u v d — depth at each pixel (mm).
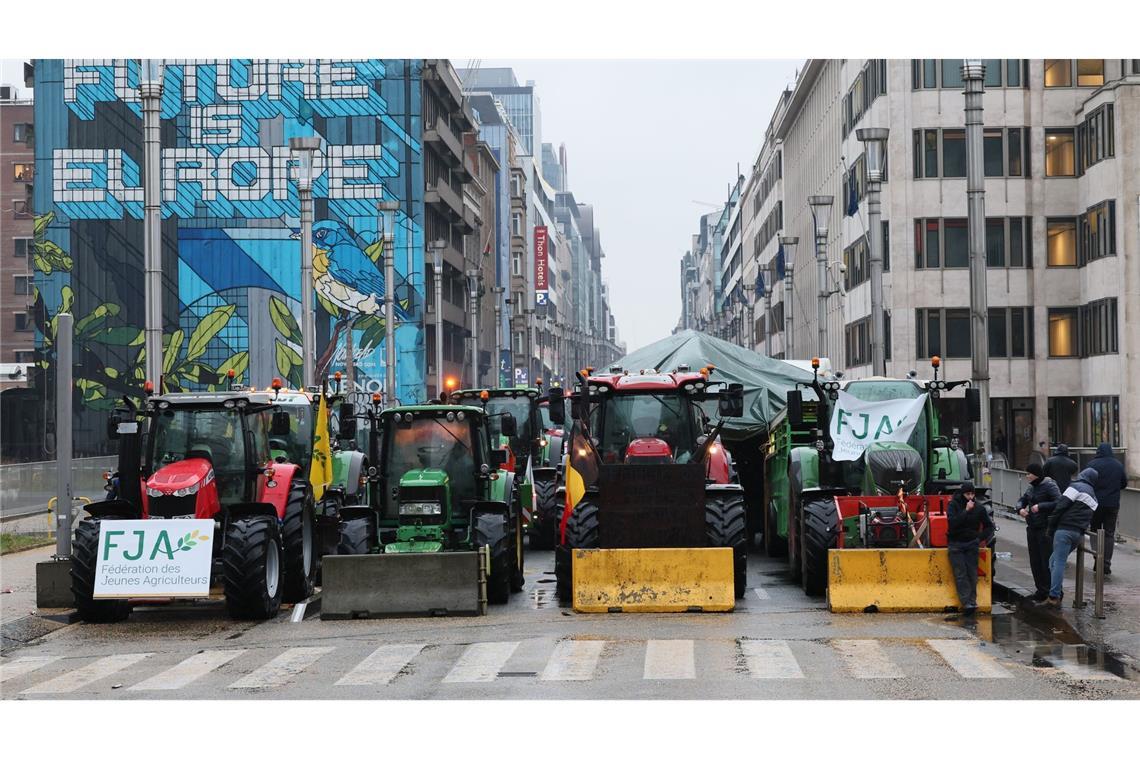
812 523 18750
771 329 115188
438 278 66625
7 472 30828
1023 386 57281
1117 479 19891
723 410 20250
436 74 80562
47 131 77562
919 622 16359
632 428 20234
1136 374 51844
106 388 76688
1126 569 20719
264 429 19297
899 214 57906
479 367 110625
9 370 94250
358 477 23328
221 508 18391
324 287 78312
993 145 57625
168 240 77312
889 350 58531
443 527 18531
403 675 13062
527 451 28516
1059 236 57344
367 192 78688
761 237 125188
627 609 17438
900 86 58094
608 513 18047
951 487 19672
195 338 77250
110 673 13727
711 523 18109
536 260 152625
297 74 78375
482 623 16703
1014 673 12750
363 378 78000
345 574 17500
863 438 19266
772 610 17562
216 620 17875
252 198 77750
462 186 99250
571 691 12008
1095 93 54469
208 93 78000
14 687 12945
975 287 27438
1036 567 17469
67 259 77125
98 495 35062
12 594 20484
